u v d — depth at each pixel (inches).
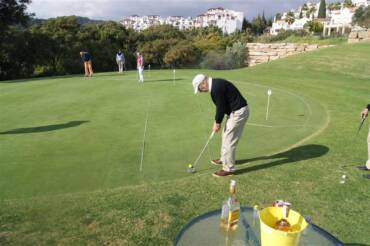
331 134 288.8
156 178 211.8
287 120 339.9
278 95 470.0
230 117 205.9
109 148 268.1
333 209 172.9
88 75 755.4
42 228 152.9
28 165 237.1
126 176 215.9
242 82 593.9
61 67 1695.4
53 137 299.9
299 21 3828.7
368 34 1064.2
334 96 460.4
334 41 1275.8
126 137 295.1
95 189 198.8
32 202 176.4
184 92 495.8
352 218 165.0
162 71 790.5
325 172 215.0
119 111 390.0
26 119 365.1
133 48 2317.9
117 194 184.7
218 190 190.5
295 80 608.4
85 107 415.5
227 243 105.6
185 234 110.1
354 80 615.5
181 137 291.7
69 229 152.3
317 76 658.8
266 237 93.3
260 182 200.7
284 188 193.8
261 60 1358.3
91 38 2018.9
